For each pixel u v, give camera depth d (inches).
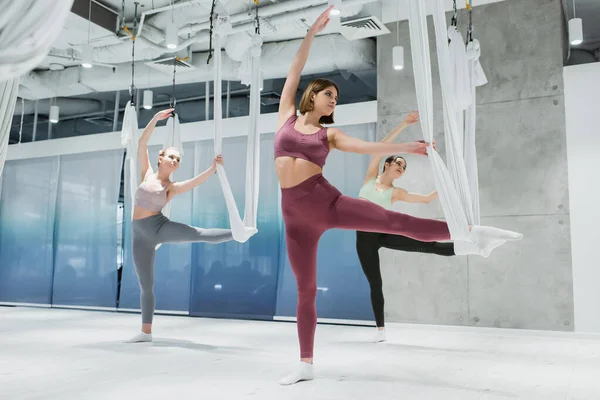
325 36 279.0
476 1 250.2
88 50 242.2
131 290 323.0
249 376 121.7
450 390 106.9
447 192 104.8
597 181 222.4
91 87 331.6
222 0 250.2
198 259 306.2
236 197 304.7
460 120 135.9
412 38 107.5
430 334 220.1
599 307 216.8
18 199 366.3
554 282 225.1
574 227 224.5
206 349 167.5
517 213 234.7
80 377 120.4
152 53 289.1
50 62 317.4
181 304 309.6
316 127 117.4
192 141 319.9
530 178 234.2
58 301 343.6
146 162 189.9
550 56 236.8
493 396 101.7
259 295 289.6
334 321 268.1
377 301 193.2
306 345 116.6
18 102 381.4
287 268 285.0
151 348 168.7
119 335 203.3
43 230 355.6
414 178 255.6
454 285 241.9
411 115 117.1
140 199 182.5
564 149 229.8
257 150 159.2
